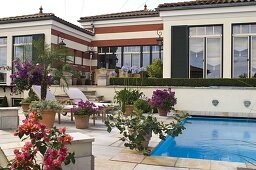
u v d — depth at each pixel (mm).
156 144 5902
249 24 12812
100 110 8773
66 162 2965
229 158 5566
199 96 12125
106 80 14102
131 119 5512
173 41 13680
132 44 18344
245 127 9828
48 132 3020
